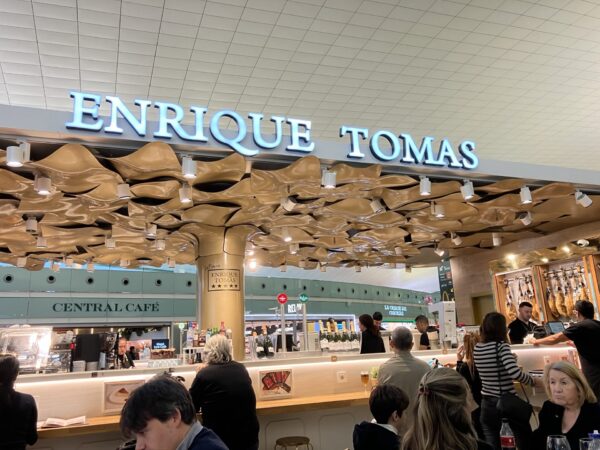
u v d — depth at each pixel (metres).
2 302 18.83
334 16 5.20
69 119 3.73
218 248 6.36
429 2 5.07
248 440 3.42
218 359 3.57
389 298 33.03
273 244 7.91
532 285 8.94
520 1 5.12
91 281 20.67
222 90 6.45
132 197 5.06
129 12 4.92
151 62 5.76
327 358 5.46
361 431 2.33
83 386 4.48
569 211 6.87
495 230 8.05
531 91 6.88
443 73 6.37
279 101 6.82
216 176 4.61
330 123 7.54
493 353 3.83
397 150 4.78
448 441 1.60
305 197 5.47
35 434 3.54
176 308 22.30
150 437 1.50
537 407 5.73
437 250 8.91
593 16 5.38
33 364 4.62
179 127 4.02
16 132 3.60
